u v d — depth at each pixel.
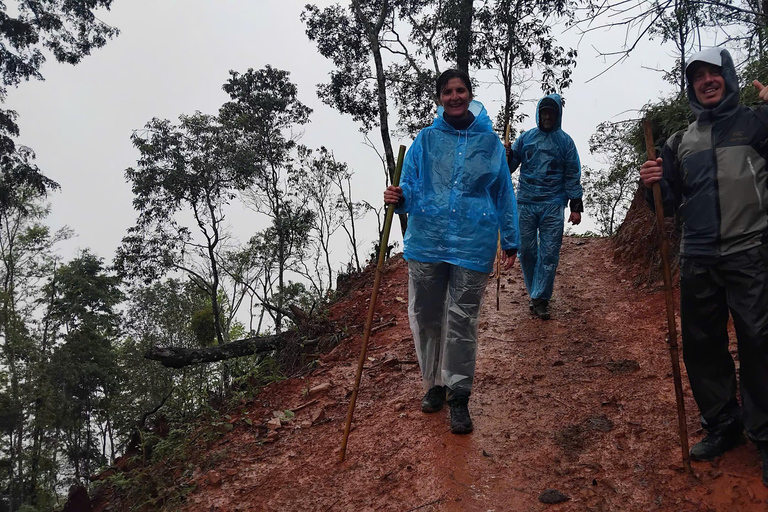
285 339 6.81
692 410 3.47
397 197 3.46
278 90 25.33
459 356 3.59
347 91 18.02
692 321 2.92
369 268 9.78
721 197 2.78
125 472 4.16
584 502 2.77
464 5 13.79
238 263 26.31
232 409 4.77
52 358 31.41
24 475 26.67
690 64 2.88
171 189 22.94
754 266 2.69
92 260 36.66
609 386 4.02
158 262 24.56
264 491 3.31
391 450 3.49
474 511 2.80
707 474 2.81
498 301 6.36
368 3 17.11
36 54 22.56
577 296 6.73
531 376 4.38
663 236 2.91
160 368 30.23
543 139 6.08
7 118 22.31
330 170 21.45
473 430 3.58
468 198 3.60
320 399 4.52
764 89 2.82
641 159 8.35
